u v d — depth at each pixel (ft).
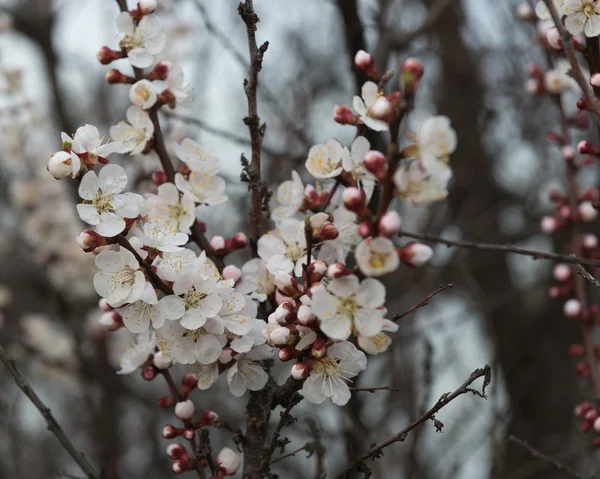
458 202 5.49
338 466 3.65
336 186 2.86
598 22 2.90
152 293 2.72
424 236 3.03
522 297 5.44
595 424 3.15
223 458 2.87
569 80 3.44
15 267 6.24
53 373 5.48
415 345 4.14
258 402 2.91
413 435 3.41
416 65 2.59
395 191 2.61
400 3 4.37
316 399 2.72
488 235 5.43
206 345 2.78
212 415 2.93
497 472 3.32
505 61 5.12
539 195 4.98
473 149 5.48
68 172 2.73
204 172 2.96
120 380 5.32
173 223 2.91
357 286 2.63
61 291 5.50
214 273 2.81
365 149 2.79
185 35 4.29
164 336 2.78
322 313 2.63
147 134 2.98
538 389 5.27
